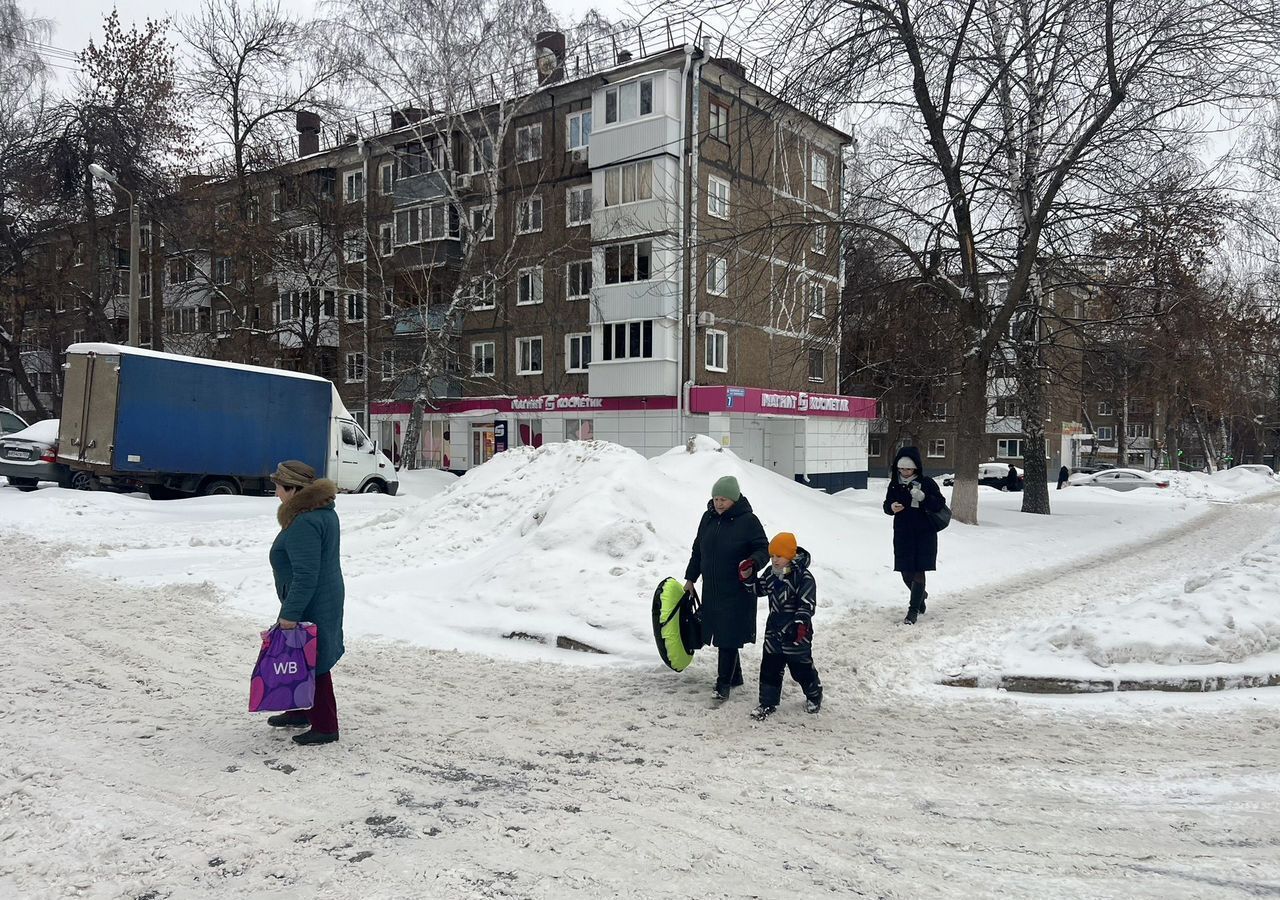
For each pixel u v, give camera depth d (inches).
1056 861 138.2
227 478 741.3
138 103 1083.9
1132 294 679.7
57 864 133.1
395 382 1152.8
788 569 221.6
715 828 150.9
